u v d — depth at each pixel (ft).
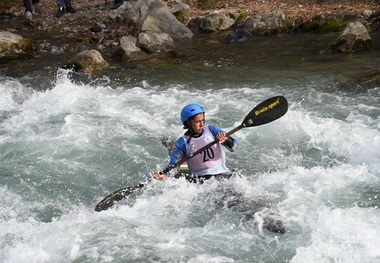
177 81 66.80
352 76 63.52
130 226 35.86
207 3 103.50
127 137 50.65
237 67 71.31
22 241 34.68
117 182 43.29
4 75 72.49
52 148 48.78
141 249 33.35
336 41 74.43
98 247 33.63
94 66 73.05
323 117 52.39
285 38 84.74
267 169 43.98
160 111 56.70
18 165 45.93
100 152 47.91
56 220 37.35
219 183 39.22
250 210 36.42
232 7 100.12
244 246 33.35
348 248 32.14
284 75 66.08
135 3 97.66
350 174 41.11
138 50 79.82
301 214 35.91
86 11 107.76
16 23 102.58
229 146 40.34
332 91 59.26
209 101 58.75
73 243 34.14
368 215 35.06
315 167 42.93
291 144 47.93
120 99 60.44
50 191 42.01
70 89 63.26
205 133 40.24
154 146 48.88
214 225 35.50
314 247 32.42
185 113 39.32
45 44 86.74
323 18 87.15
